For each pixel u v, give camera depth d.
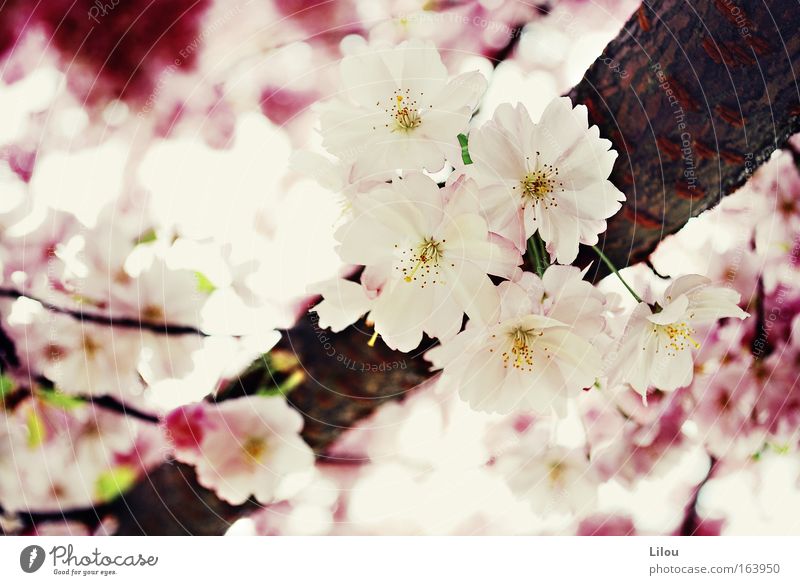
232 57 0.31
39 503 0.31
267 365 0.31
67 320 0.31
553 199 0.27
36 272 0.31
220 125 0.31
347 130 0.27
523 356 0.27
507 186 0.27
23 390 0.31
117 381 0.31
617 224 0.31
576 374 0.27
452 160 0.27
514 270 0.27
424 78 0.27
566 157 0.28
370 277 0.26
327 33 0.31
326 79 0.31
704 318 0.29
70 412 0.31
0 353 0.31
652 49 0.30
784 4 0.30
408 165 0.27
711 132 0.31
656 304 0.29
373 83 0.27
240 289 0.31
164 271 0.31
